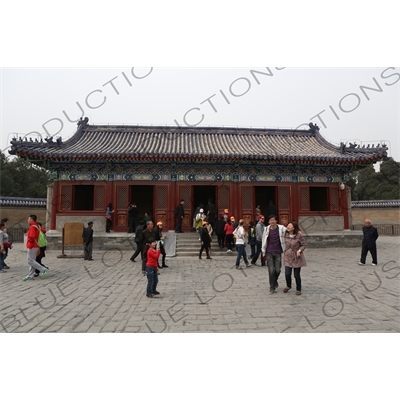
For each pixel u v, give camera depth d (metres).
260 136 30.83
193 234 22.64
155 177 24.38
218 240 20.34
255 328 7.15
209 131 30.59
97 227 23.64
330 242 23.30
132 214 23.09
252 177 24.80
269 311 8.37
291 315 8.03
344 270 14.52
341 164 24.08
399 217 41.22
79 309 8.55
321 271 14.27
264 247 10.54
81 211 23.70
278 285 11.39
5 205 34.50
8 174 47.31
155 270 9.97
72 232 18.92
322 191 30.16
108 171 24.14
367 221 16.00
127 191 24.14
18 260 18.03
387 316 7.93
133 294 10.18
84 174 24.02
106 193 24.02
